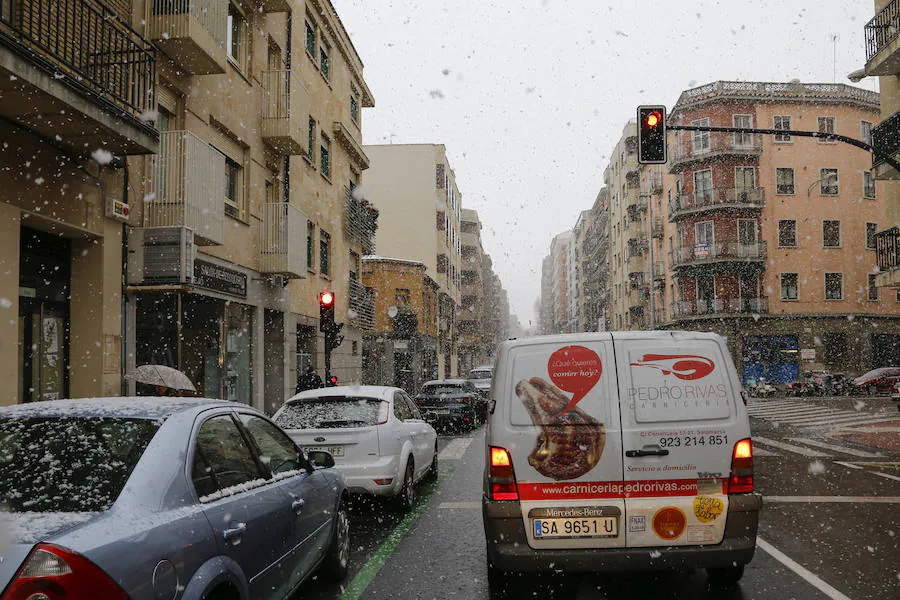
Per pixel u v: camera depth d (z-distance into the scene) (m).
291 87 16.70
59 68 7.61
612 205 73.88
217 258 13.94
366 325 28.45
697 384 4.73
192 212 11.49
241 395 15.66
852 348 43.72
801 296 44.53
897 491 9.04
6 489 2.93
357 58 27.33
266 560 3.76
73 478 2.98
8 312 8.07
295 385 18.98
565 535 4.57
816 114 45.69
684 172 46.66
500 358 4.98
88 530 2.58
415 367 40.41
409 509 8.12
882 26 20.73
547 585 5.25
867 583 5.11
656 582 5.27
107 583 2.44
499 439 4.73
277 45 17.91
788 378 43.69
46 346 9.40
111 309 10.09
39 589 2.33
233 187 15.41
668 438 4.62
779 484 9.64
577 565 4.54
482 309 81.50
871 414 23.45
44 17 8.61
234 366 15.28
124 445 3.19
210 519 3.20
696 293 46.00
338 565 5.35
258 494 3.86
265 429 4.61
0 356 7.89
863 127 46.12
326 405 8.09
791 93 45.50
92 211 9.68
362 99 29.33
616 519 4.57
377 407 8.11
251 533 3.56
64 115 8.07
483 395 23.45
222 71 12.59
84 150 9.33
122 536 2.64
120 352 10.29
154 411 3.50
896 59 20.58
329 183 23.09
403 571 5.64
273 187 17.70
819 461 12.13
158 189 11.25
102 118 8.38
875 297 44.91
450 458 13.11
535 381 4.78
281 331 18.16
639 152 13.20
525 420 4.73
